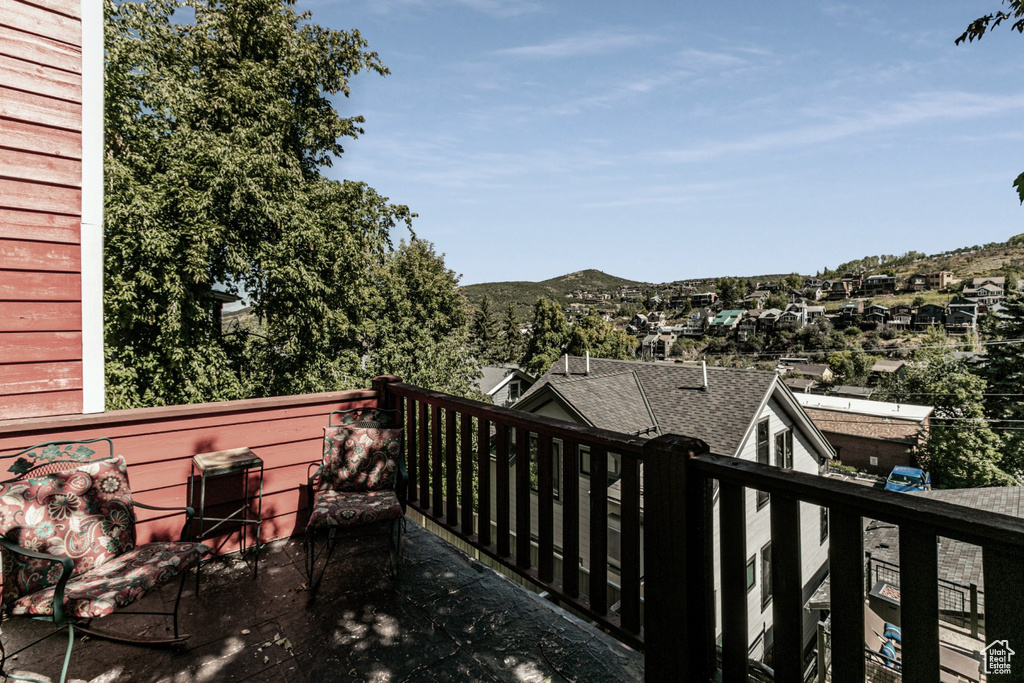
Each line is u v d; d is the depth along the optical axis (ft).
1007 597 3.14
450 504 9.77
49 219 9.32
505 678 6.24
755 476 4.50
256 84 40.88
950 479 87.51
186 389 33.88
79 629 7.09
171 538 9.42
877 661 15.37
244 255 35.96
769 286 437.99
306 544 10.19
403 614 7.68
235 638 7.10
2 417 8.79
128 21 34.22
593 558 6.54
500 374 101.60
